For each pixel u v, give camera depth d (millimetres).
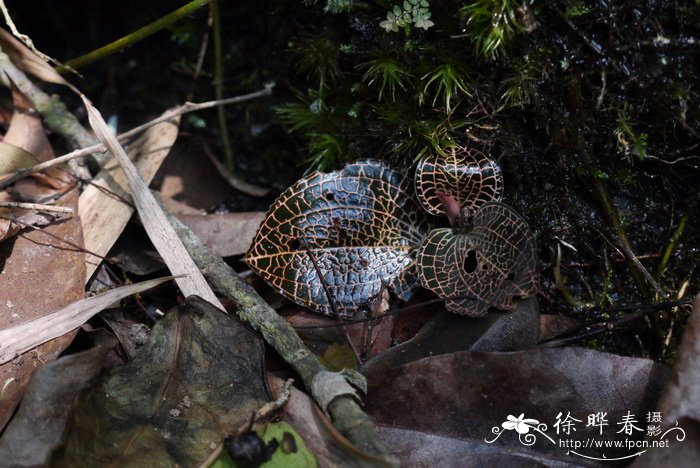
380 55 376
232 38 431
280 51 408
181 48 445
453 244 362
